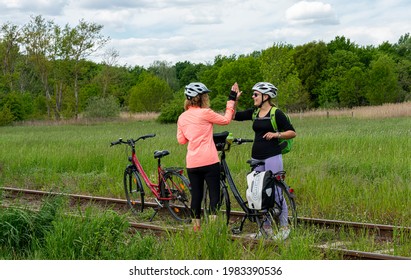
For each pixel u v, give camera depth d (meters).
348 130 34.66
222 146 10.67
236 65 77.62
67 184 16.61
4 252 8.91
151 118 79.94
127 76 136.38
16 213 9.37
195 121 10.30
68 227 8.84
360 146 21.59
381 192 12.55
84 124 74.31
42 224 9.48
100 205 13.41
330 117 66.38
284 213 10.06
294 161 17.94
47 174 18.39
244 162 17.70
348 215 11.54
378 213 11.57
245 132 36.12
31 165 20.41
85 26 85.56
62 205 10.29
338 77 107.69
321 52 113.31
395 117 61.16
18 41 85.06
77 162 20.22
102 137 35.53
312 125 46.00
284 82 64.31
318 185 13.27
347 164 16.80
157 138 30.02
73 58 85.75
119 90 107.44
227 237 8.82
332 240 9.89
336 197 12.55
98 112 79.75
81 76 90.12
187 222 11.46
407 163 16.55
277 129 10.14
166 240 9.59
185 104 10.54
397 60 124.94
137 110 92.38
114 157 20.22
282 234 9.37
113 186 15.86
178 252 8.41
